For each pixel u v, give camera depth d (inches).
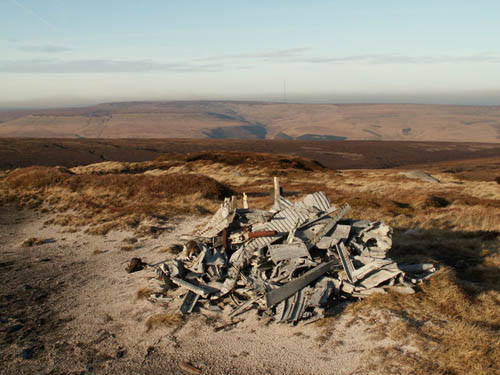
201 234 483.2
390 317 313.6
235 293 384.8
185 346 312.3
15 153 4463.6
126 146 6210.6
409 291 353.7
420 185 1376.7
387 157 7012.8
